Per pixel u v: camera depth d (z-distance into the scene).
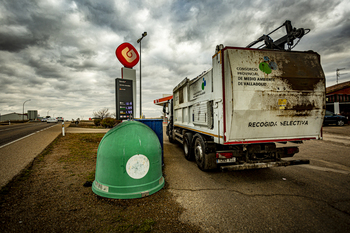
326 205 3.03
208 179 4.34
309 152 7.22
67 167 4.94
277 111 3.82
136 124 3.79
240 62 3.71
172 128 9.73
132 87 6.14
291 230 2.37
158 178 3.61
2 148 7.33
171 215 2.71
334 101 21.77
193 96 5.98
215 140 4.31
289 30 5.22
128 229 2.35
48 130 16.80
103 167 3.29
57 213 2.70
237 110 3.61
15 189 3.46
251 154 4.21
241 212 2.81
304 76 3.97
